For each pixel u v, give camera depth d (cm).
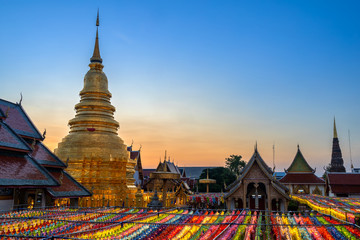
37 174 3259
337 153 11275
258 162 4641
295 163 9306
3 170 2930
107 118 5506
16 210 2984
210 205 5834
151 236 1892
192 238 1873
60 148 5172
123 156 5256
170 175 4053
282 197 4519
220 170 10925
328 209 3697
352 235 1992
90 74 5684
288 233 2075
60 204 3762
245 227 2203
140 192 4675
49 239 1639
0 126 3344
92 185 4750
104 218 2581
